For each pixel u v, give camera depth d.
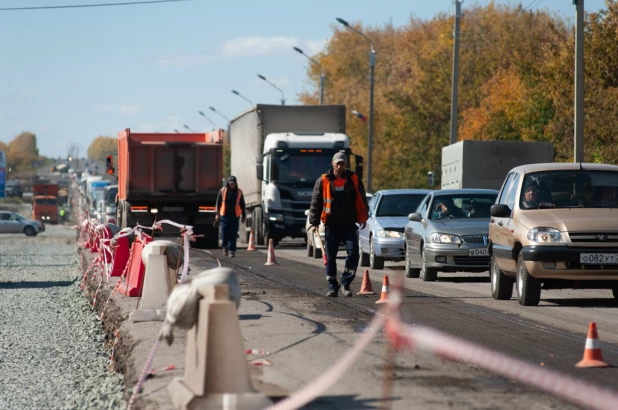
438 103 166.88
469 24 177.88
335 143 77.50
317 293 36.16
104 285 44.88
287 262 59.41
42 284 57.28
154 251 29.47
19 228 175.38
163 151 80.62
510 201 35.38
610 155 81.44
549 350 21.92
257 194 83.00
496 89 148.00
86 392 23.28
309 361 20.20
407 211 55.94
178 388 16.67
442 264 42.69
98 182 189.50
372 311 29.58
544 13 172.62
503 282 34.59
